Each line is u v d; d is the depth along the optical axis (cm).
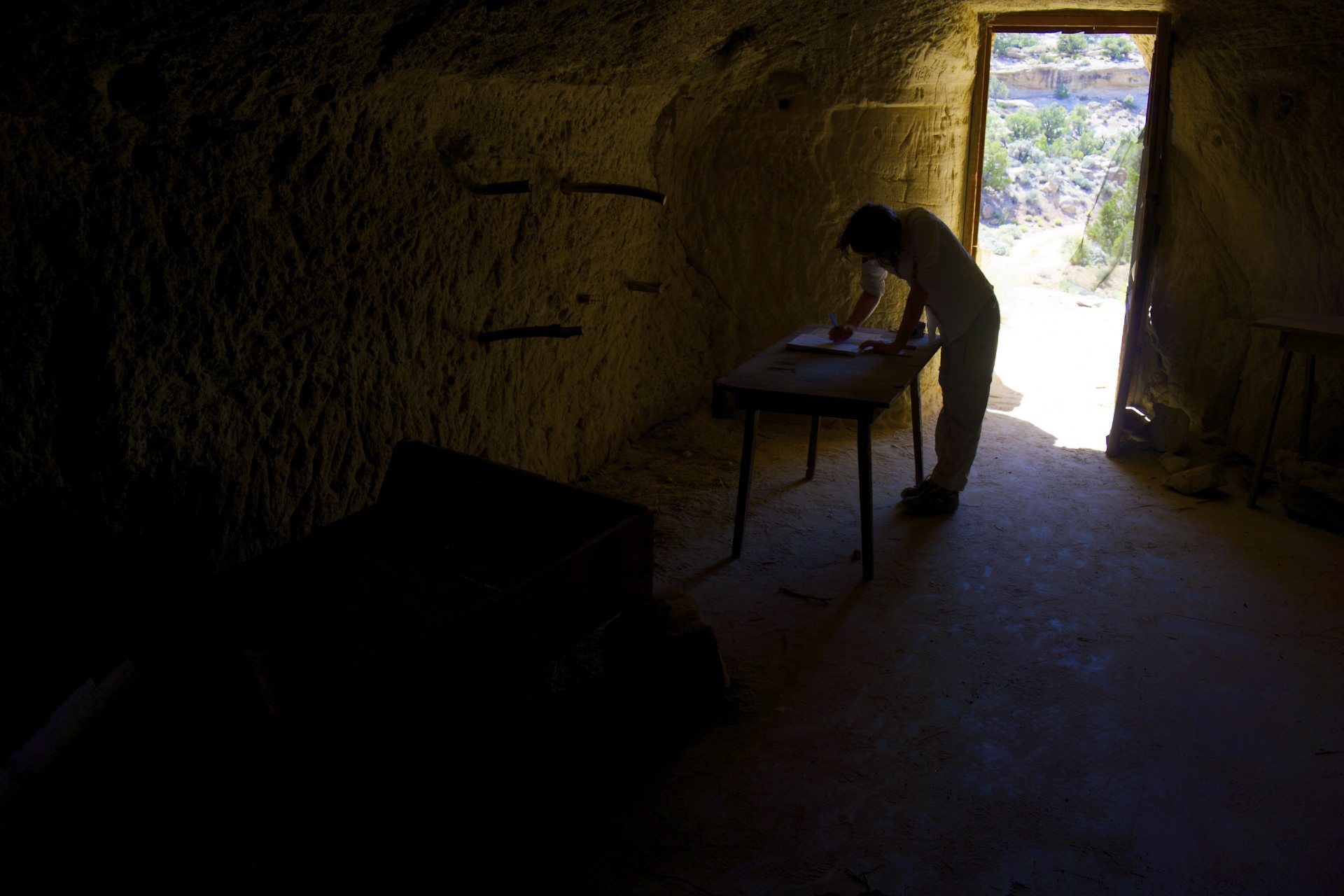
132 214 245
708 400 596
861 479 377
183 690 196
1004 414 602
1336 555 400
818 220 553
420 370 361
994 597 373
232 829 184
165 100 233
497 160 383
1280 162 454
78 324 239
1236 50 442
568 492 277
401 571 269
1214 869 234
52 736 200
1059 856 239
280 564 271
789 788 265
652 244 534
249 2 209
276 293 292
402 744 202
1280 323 429
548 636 239
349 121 300
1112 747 281
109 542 257
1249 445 520
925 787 265
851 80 519
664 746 283
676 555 412
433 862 231
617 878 232
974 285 409
